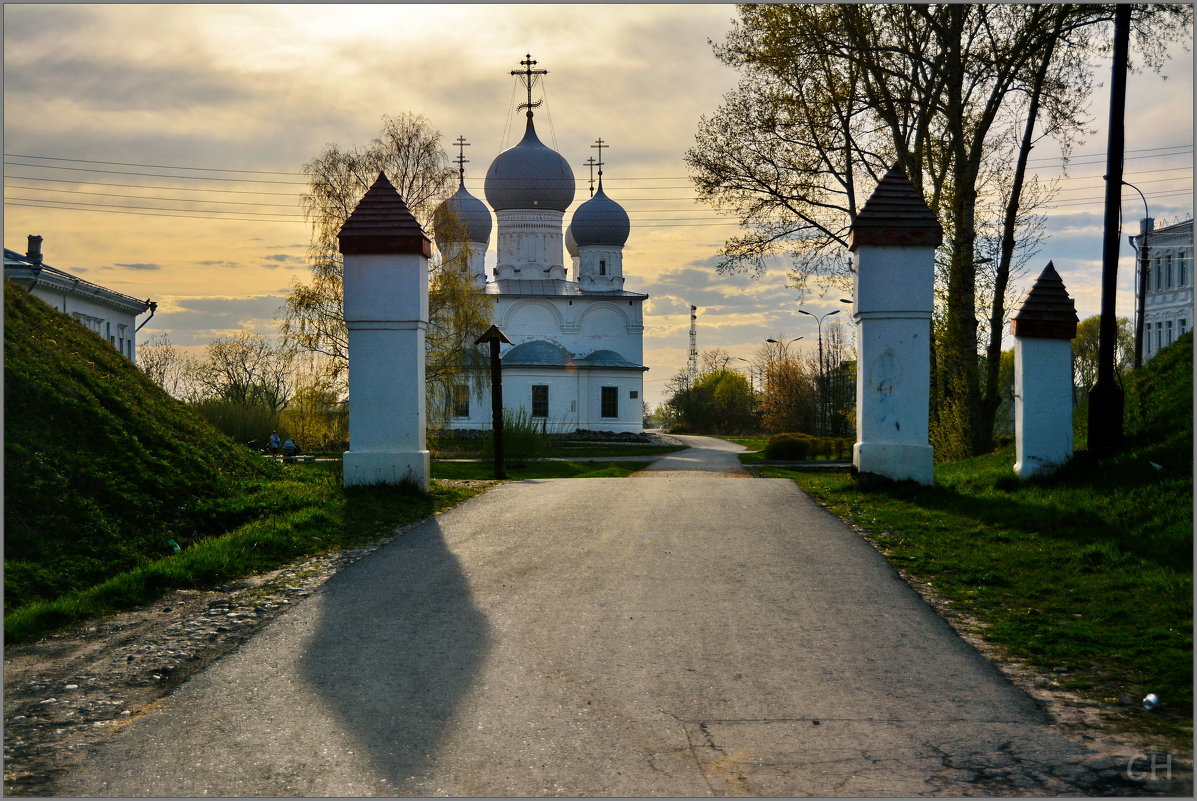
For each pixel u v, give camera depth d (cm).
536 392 6750
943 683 720
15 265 3569
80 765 586
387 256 1656
